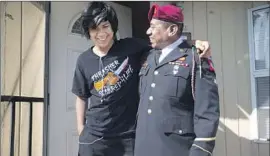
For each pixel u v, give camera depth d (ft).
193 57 4.82
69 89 9.24
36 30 8.54
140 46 5.58
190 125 4.77
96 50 5.61
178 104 4.78
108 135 5.49
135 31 10.70
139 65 5.52
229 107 9.37
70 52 9.36
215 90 4.65
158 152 4.73
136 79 5.50
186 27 9.90
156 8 5.07
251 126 9.29
